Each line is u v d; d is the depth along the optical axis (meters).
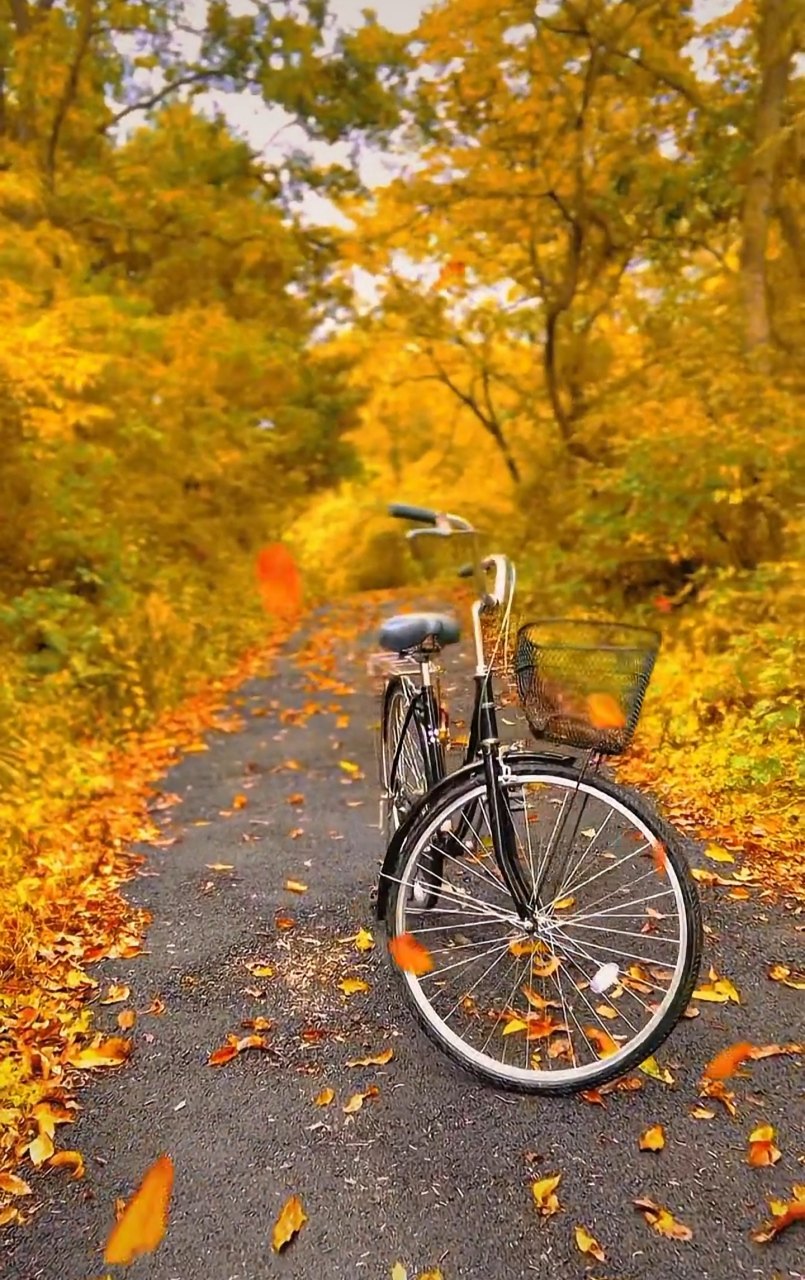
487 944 3.07
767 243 7.52
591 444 8.55
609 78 8.63
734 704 4.98
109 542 7.43
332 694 7.37
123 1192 2.12
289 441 12.55
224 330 8.40
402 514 2.81
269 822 4.49
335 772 5.27
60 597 6.52
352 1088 2.46
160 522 9.74
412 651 3.17
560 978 2.87
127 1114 2.39
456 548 13.12
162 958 3.18
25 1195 2.12
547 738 2.35
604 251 9.88
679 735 4.75
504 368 13.03
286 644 9.94
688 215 8.53
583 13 8.12
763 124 6.93
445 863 3.03
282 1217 2.00
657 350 7.50
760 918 3.16
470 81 8.95
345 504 19.75
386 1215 2.02
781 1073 2.40
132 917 3.50
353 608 12.80
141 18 9.19
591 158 9.09
